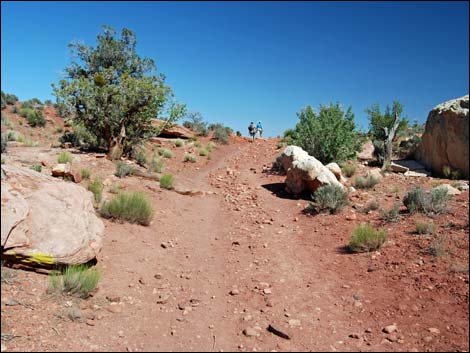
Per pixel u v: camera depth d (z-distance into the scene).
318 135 17.77
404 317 5.45
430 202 9.80
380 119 21.28
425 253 7.30
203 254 8.35
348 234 9.14
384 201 11.70
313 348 4.80
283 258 8.02
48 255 5.82
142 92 16.98
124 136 17.05
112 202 9.25
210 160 23.62
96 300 5.71
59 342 4.53
